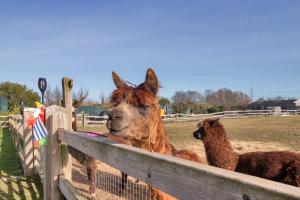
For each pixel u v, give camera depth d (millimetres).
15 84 56625
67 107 6285
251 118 43500
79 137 3662
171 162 1740
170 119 40844
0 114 39625
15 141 14578
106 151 2725
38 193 7109
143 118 3467
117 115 3338
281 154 5590
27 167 8664
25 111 8797
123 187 4684
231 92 89562
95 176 5582
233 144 14914
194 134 6711
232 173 1389
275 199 1139
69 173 5074
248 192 1246
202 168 1503
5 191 7324
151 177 1952
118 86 3828
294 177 5168
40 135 5906
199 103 71125
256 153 6004
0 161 11188
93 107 40438
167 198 3361
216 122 6441
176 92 71625
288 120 36062
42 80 8641
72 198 3695
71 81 6406
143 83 3699
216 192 1404
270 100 96312
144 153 2043
